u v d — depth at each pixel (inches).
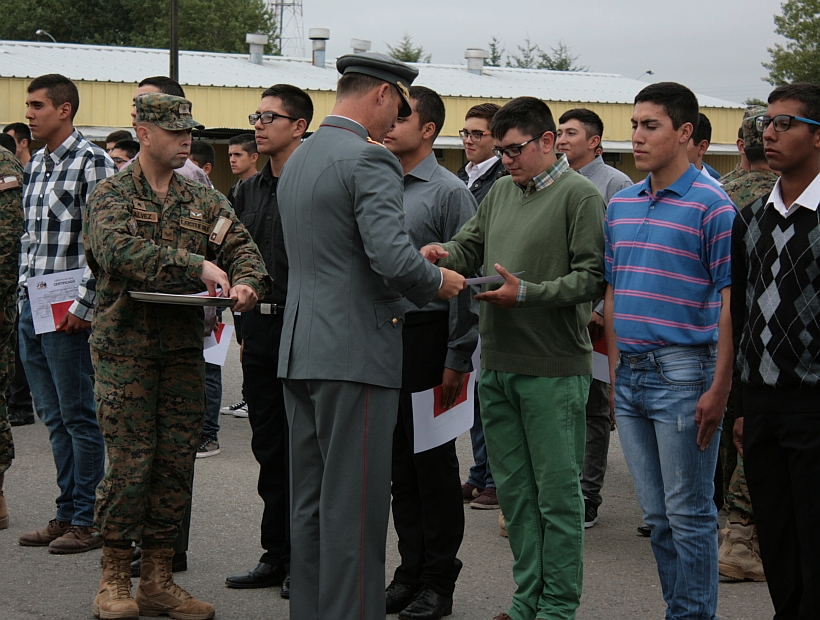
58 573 175.5
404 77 135.9
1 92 727.1
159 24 2089.1
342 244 130.3
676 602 138.3
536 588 146.6
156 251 147.6
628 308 138.2
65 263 186.7
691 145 205.2
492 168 240.8
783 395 122.6
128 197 153.1
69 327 179.9
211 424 257.1
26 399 293.7
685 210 135.0
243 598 166.2
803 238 119.9
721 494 202.2
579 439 145.9
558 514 142.9
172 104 152.6
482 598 166.2
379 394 132.0
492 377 148.1
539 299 137.1
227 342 218.8
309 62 1040.8
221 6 2133.4
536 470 144.6
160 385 155.6
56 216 186.9
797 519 123.3
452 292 134.6
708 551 136.3
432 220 161.0
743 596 167.8
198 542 192.4
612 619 156.9
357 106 134.0
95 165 188.9
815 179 120.4
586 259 141.6
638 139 136.5
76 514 188.4
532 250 145.0
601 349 193.3
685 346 135.4
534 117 144.3
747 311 128.6
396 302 134.2
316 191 130.4
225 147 844.6
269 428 169.3
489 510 218.7
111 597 154.1
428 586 158.1
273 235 171.0
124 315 151.7
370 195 127.1
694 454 135.2
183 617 156.4
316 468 138.3
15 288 191.2
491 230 151.6
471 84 996.6
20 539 189.6
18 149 375.9
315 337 131.0
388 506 135.7
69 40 2127.2
